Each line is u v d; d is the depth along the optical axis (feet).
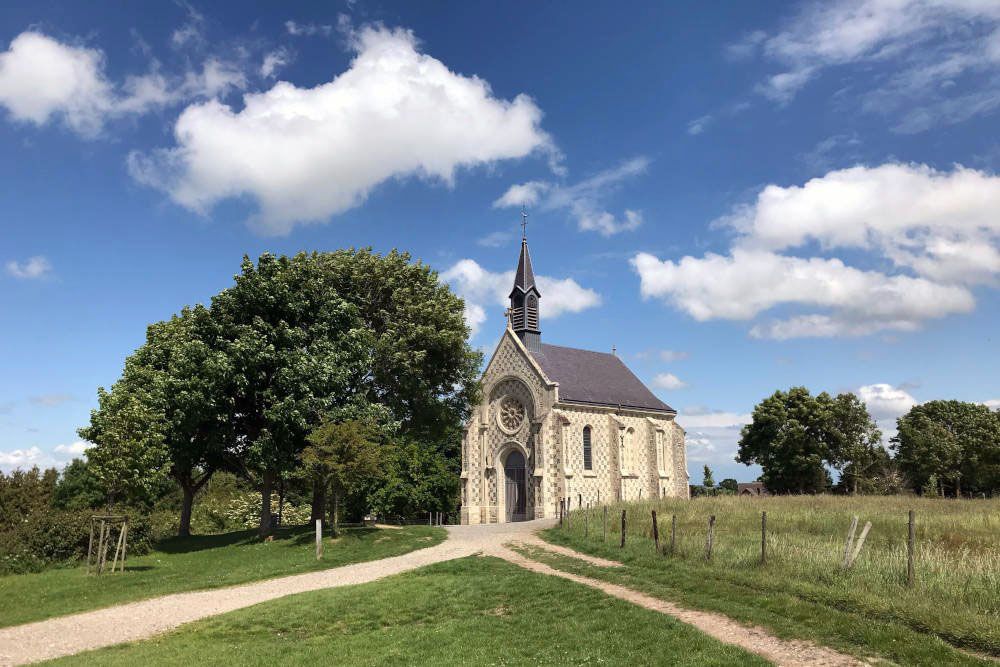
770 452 252.21
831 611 50.93
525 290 204.23
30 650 57.36
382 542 111.45
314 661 50.72
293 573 91.71
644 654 46.42
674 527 81.61
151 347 140.05
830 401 245.24
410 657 51.11
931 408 270.87
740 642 47.47
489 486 197.16
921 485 246.47
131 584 88.89
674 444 218.38
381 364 140.56
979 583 52.90
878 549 71.20
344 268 142.41
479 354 157.17
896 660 41.47
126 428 104.78
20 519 125.18
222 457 135.74
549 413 184.96
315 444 112.78
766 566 66.85
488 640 54.39
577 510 137.59
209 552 118.21
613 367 225.97
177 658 52.03
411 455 219.61
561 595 66.18
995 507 119.14
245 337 119.55
